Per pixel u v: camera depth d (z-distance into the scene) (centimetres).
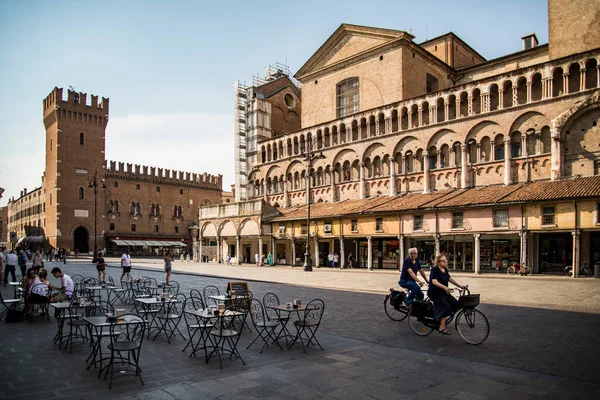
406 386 841
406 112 4831
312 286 2717
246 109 7638
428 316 1279
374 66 5284
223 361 1012
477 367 966
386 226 4253
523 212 3378
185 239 10250
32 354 1059
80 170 8825
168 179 10156
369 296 2219
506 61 5172
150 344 1180
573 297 2072
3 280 2695
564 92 3712
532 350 1109
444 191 4344
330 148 5506
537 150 3847
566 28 4056
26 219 10888
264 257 6044
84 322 1169
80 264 5559
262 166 6519
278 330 1366
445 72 5606
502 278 3234
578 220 3131
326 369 951
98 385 835
